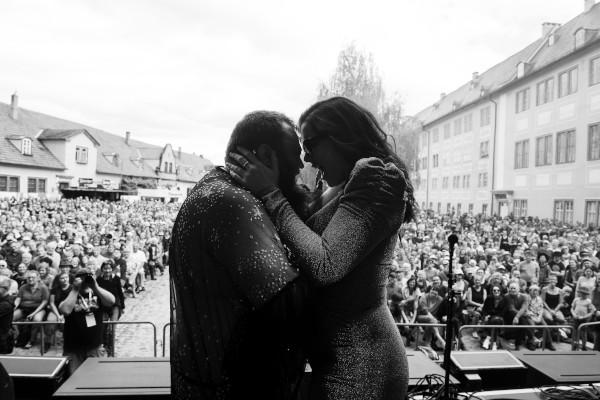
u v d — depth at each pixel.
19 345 7.47
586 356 2.63
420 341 7.95
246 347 1.06
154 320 9.68
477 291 8.62
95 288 5.28
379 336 1.31
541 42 38.09
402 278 8.52
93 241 12.66
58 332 7.97
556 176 26.23
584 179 23.61
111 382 2.12
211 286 1.07
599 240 16.20
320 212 1.35
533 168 28.84
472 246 14.62
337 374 1.28
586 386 2.24
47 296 7.52
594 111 22.94
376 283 1.29
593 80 23.08
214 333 1.06
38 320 7.30
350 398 1.26
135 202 36.97
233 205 1.07
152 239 15.27
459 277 8.45
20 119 41.41
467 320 8.16
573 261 10.51
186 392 1.11
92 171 44.16
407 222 1.40
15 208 23.08
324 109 1.37
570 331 8.07
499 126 33.91
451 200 43.97
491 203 34.53
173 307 1.16
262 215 1.09
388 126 30.09
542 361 2.54
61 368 2.42
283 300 1.02
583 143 23.73
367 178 1.17
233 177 1.20
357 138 1.35
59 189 39.34
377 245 1.25
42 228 15.12
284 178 1.29
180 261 1.12
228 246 1.03
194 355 1.09
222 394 1.07
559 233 18.98
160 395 2.01
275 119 1.24
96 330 5.24
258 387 1.08
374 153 1.36
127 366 2.33
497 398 2.07
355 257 1.14
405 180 1.27
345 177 1.39
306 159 1.44
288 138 1.24
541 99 28.09
